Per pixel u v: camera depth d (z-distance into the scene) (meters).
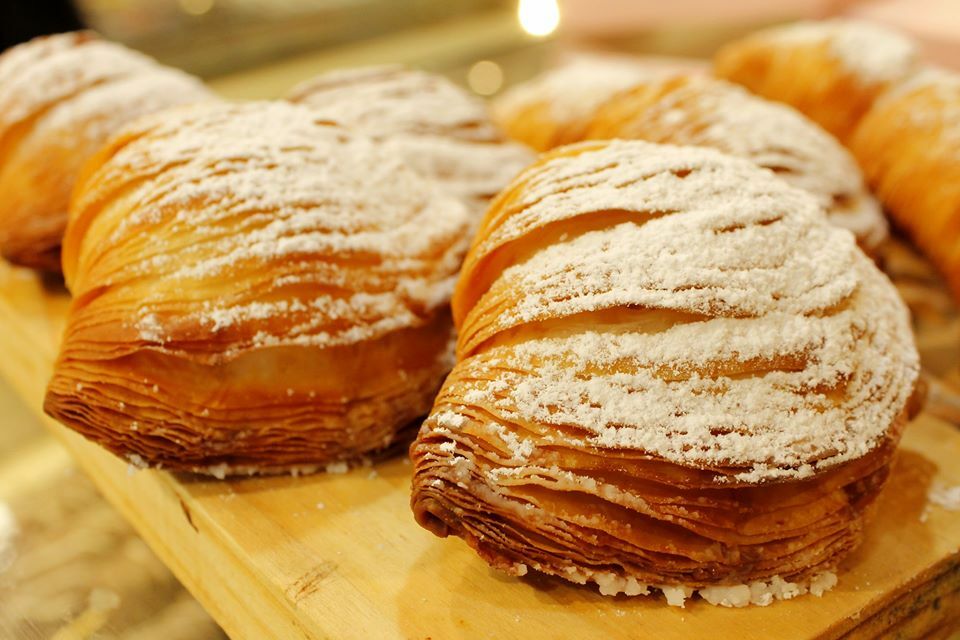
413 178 0.31
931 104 0.38
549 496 0.23
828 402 0.24
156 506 0.29
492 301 0.25
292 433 0.27
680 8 0.57
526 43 0.66
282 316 0.26
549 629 0.24
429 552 0.26
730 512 0.23
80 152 0.34
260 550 0.26
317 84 0.37
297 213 0.27
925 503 0.27
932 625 0.26
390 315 0.27
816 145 0.34
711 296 0.24
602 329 0.24
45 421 0.34
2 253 0.35
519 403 0.24
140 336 0.26
